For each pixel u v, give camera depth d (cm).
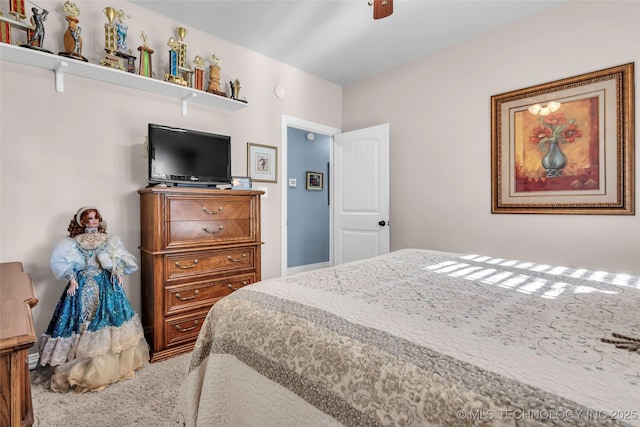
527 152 245
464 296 106
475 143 274
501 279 130
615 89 208
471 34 270
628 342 70
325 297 103
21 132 190
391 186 337
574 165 224
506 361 62
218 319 111
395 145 334
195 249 220
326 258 521
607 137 211
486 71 267
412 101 319
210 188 236
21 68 190
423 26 257
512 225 255
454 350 67
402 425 59
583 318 85
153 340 206
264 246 316
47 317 198
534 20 240
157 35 241
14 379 72
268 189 318
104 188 220
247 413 93
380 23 254
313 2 228
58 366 170
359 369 69
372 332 77
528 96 244
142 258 227
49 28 196
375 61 322
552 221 235
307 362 80
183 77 246
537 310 92
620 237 208
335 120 380
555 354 65
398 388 62
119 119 226
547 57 235
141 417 150
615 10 208
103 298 181
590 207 217
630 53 203
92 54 211
